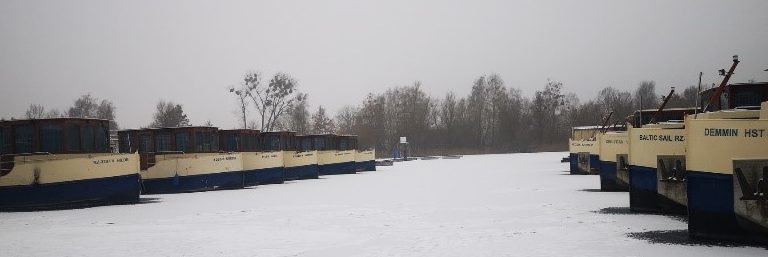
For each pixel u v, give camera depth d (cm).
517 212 1588
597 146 3108
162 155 2559
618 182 2127
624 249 1041
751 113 1378
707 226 1115
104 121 2155
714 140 1090
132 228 1415
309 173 3528
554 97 10131
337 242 1168
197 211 1758
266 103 6550
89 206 1989
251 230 1341
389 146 9038
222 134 3016
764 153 1024
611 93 10312
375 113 8675
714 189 1094
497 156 7638
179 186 2523
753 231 1054
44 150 1991
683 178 1395
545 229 1281
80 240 1244
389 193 2283
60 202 1905
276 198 2167
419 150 9106
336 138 4400
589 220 1409
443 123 9594
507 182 2764
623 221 1384
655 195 1522
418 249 1079
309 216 1578
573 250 1040
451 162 5869
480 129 9944
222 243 1176
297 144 3944
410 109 9131
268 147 3466
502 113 9894
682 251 1016
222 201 2083
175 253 1082
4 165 1919
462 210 1658
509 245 1098
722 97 2039
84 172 1953
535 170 3891
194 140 2677
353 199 2053
